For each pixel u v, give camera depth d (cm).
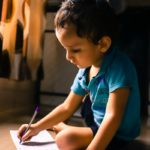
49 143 96
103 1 89
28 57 169
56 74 222
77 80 104
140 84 252
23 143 95
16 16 149
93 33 82
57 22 82
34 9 173
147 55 255
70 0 86
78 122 149
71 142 87
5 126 128
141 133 138
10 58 148
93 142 77
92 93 94
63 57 219
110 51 92
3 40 141
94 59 88
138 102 95
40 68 189
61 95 221
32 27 172
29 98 206
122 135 96
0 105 164
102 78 90
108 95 89
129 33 259
